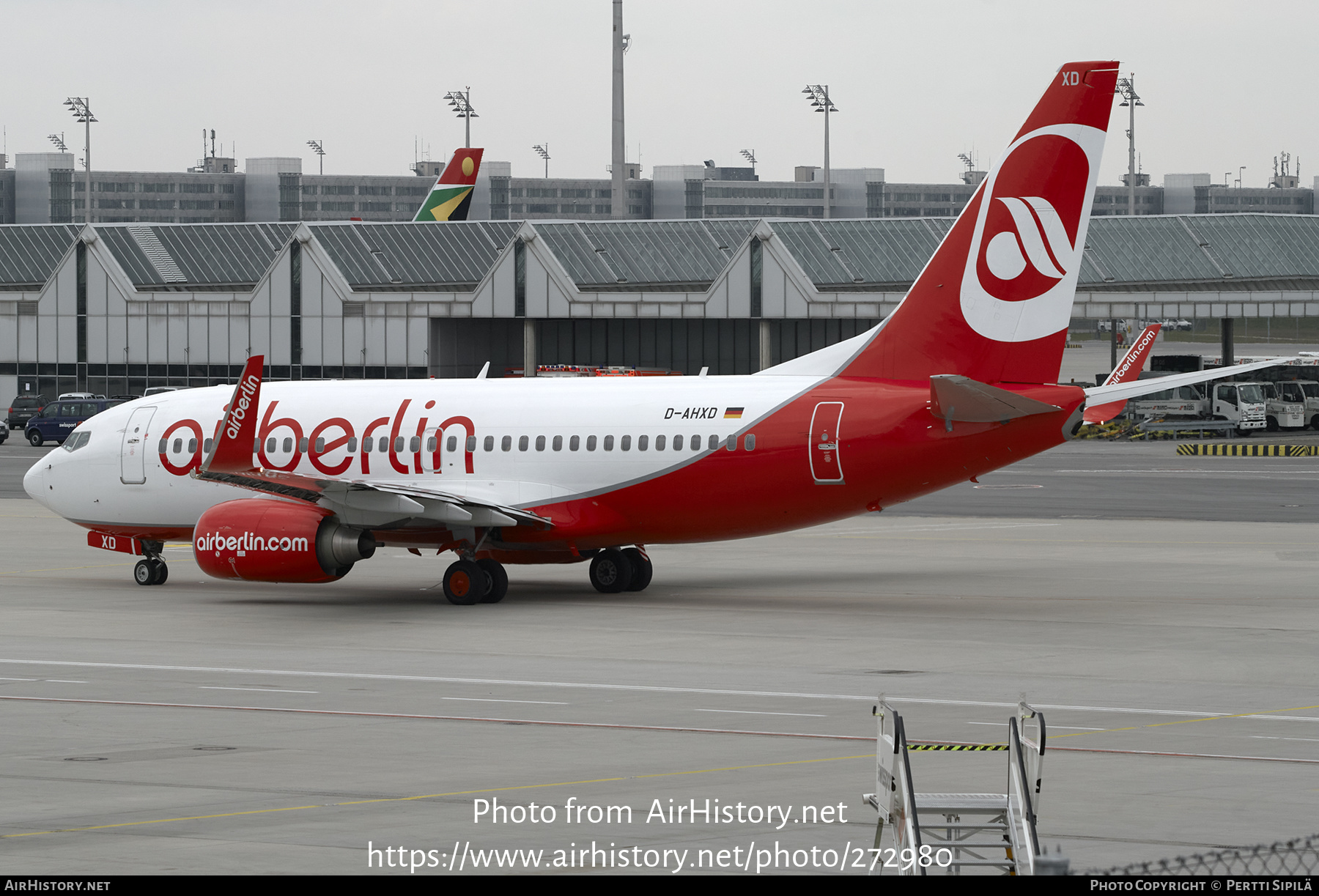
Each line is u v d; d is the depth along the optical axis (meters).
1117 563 148.75
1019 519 194.38
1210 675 88.88
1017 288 117.62
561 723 75.75
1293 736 71.50
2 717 78.00
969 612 116.81
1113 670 91.00
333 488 119.62
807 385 122.19
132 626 112.88
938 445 116.25
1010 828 48.34
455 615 118.12
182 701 82.44
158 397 143.12
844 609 119.25
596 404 127.44
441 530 126.31
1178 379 118.00
